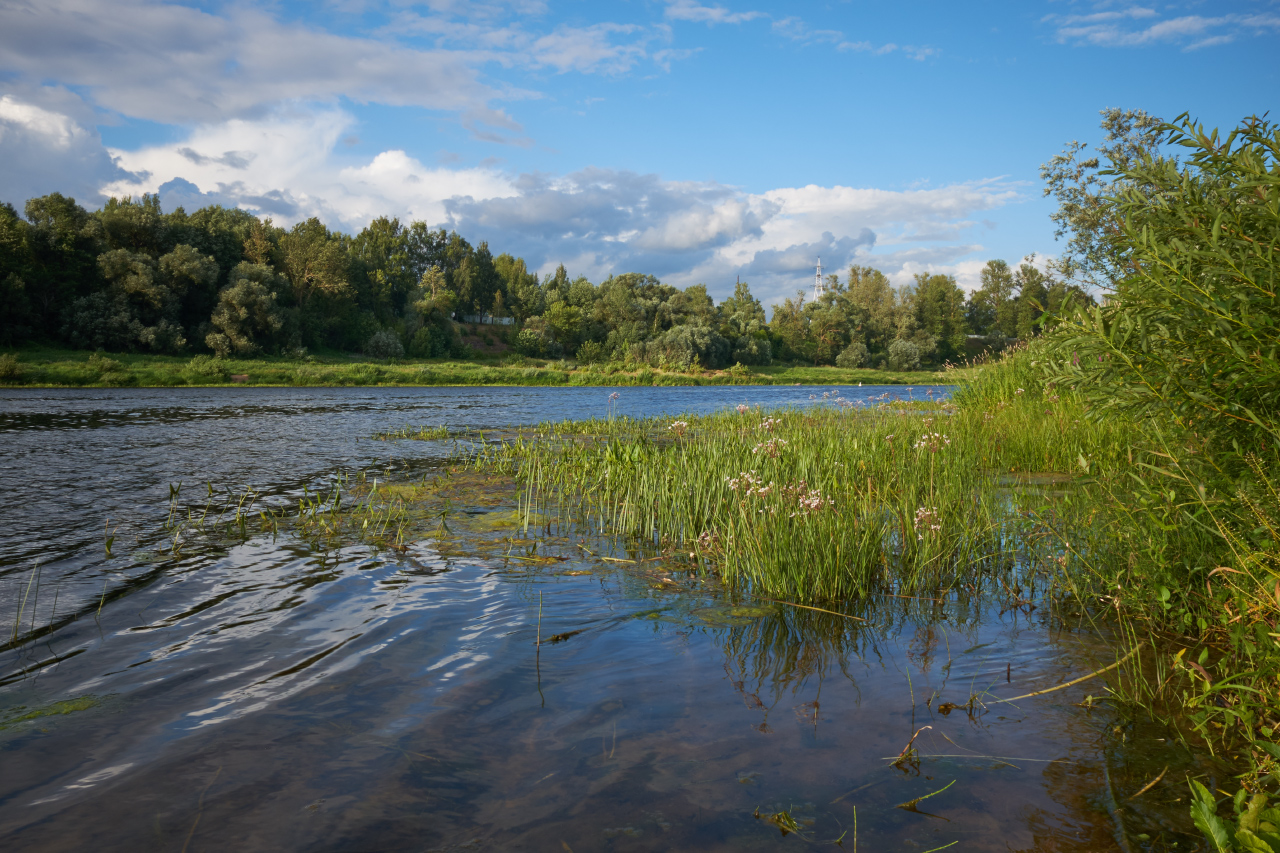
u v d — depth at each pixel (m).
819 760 2.74
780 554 5.11
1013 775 2.64
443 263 128.75
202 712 3.17
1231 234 3.28
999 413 12.31
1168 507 3.88
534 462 11.17
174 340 57.44
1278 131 3.22
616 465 9.45
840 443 9.33
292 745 2.87
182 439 15.52
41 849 2.19
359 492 9.18
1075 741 2.88
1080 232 14.74
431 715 3.13
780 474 7.59
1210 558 3.69
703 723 3.05
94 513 7.70
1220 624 3.61
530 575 5.46
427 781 2.60
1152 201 3.65
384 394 42.25
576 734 2.96
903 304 119.19
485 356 91.31
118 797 2.50
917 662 3.73
